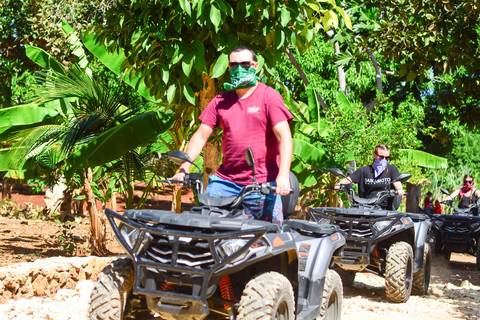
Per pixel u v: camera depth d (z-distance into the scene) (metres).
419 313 6.12
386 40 10.84
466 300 7.41
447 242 11.80
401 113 11.31
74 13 13.23
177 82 6.67
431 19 10.17
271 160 3.81
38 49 10.45
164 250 3.29
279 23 6.38
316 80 19.91
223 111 3.78
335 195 11.09
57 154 9.64
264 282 3.24
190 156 3.82
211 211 3.47
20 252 9.14
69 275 6.36
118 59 9.64
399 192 7.26
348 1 15.22
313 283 4.21
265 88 3.72
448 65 10.84
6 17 19.08
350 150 10.38
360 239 6.56
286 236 3.60
